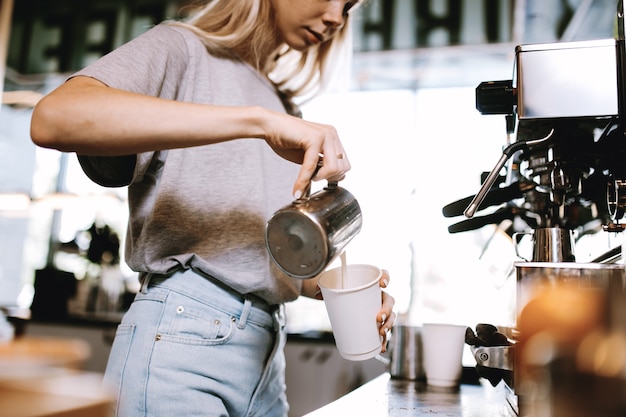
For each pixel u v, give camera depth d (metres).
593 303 0.36
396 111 3.45
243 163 0.96
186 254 0.88
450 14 2.66
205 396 0.84
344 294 0.85
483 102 0.96
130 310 0.90
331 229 0.77
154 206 0.89
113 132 0.70
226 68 1.03
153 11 2.88
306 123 0.76
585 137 0.92
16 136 4.11
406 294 2.76
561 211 0.92
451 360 1.32
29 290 3.95
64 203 3.87
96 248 3.33
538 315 0.37
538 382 0.36
